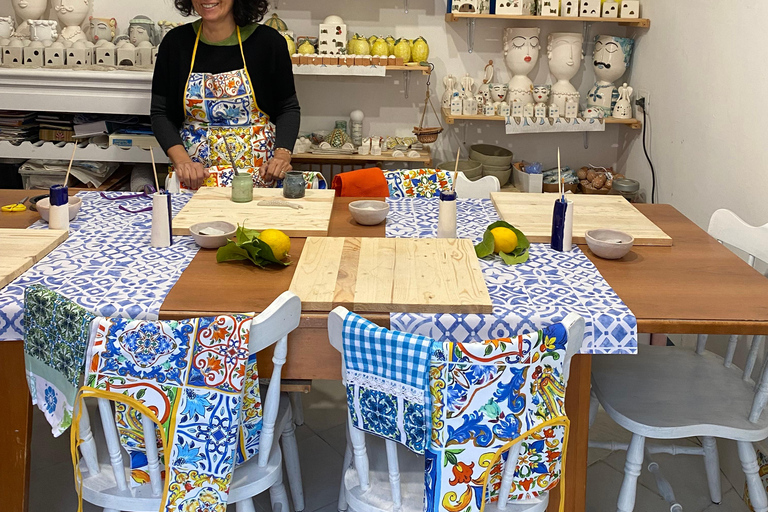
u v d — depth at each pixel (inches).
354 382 57.4
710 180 120.4
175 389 56.3
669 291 71.1
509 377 54.2
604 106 156.6
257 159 120.2
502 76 164.2
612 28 162.6
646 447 89.0
